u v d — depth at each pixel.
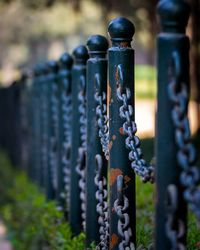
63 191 5.93
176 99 2.50
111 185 3.58
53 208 5.93
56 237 5.28
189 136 2.48
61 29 43.81
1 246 8.75
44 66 7.73
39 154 8.31
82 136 4.85
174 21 2.52
